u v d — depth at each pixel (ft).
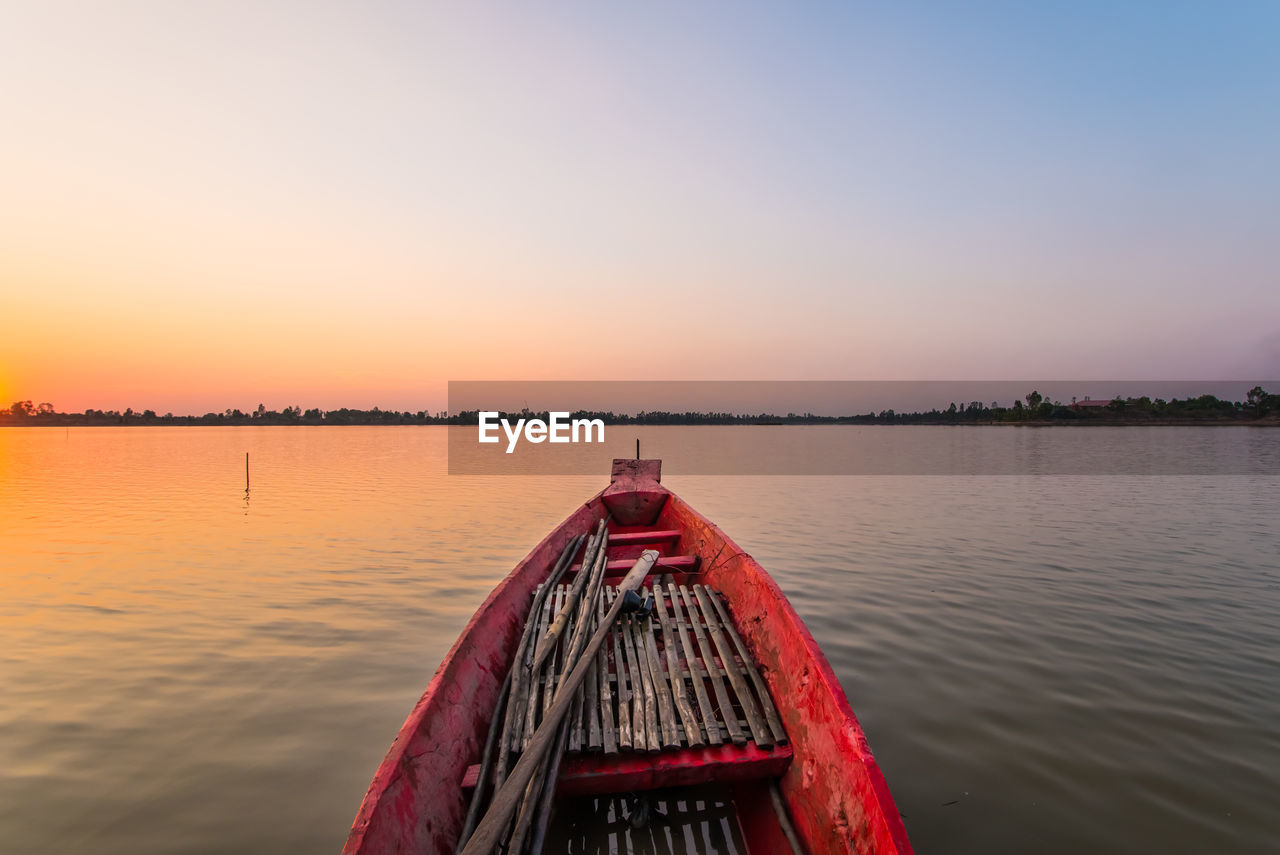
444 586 30.63
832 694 10.44
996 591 28.04
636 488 35.53
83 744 16.02
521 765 9.23
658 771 10.63
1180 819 12.72
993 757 14.96
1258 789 13.65
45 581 31.45
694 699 12.82
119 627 24.56
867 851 8.26
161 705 18.12
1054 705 17.39
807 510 54.19
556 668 13.85
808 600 26.73
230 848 12.31
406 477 89.71
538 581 19.57
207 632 24.03
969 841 12.14
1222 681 18.80
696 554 23.63
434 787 9.58
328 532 45.29
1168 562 33.71
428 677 20.16
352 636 23.67
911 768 14.55
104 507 57.67
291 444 216.74
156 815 13.25
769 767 11.10
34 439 278.46
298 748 15.93
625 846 11.16
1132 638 22.29
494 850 8.49
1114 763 14.66
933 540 40.01
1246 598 26.96
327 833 12.79
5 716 17.44
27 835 12.60
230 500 62.85
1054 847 11.96
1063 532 42.80
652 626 15.94
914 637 22.38
